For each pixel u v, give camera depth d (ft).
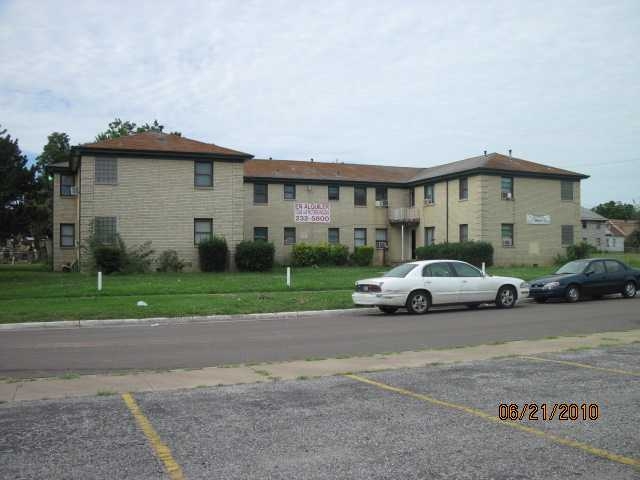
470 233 122.72
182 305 56.75
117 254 97.96
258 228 132.16
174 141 109.19
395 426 18.17
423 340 37.42
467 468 14.69
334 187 139.03
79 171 104.22
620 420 18.58
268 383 24.71
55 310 53.01
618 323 44.52
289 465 14.98
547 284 61.98
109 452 15.98
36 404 21.31
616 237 271.69
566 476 14.15
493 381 24.23
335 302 60.34
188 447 16.37
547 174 125.39
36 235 188.34
